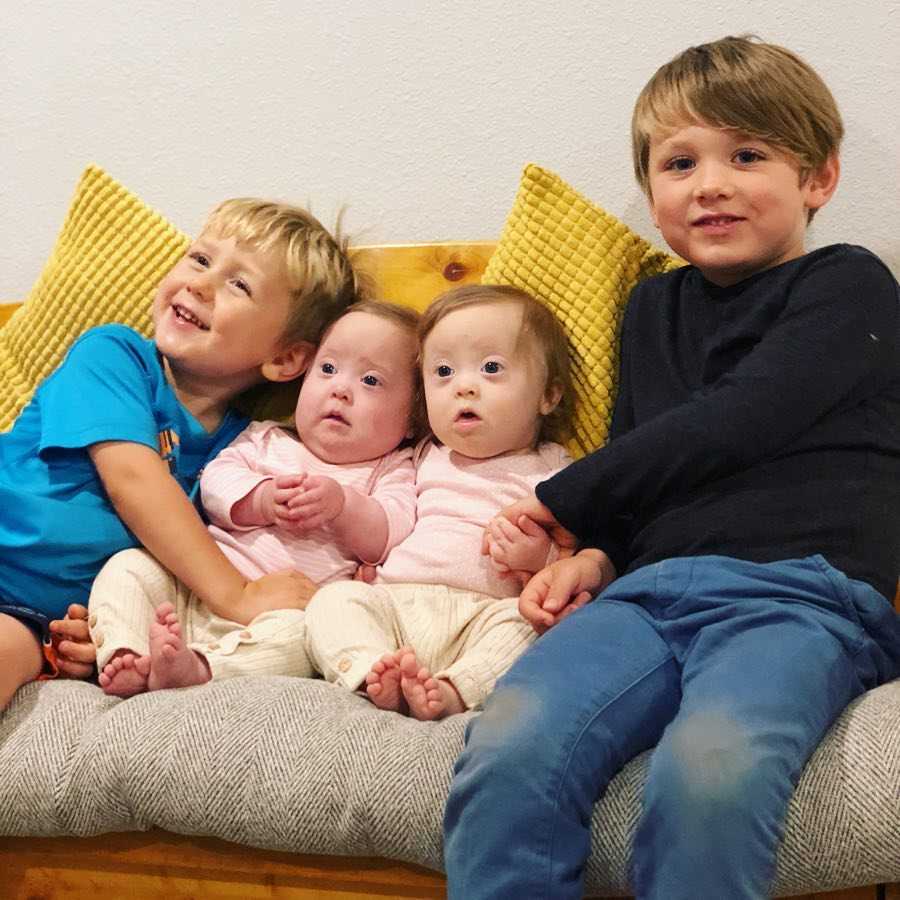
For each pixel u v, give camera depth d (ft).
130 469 3.63
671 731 2.50
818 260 3.43
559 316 3.92
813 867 2.43
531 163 4.29
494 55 4.62
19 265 5.17
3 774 2.91
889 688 2.75
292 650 3.35
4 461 3.77
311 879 2.81
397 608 3.48
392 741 2.76
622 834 2.53
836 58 4.27
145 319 4.25
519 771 2.49
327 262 4.11
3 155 5.16
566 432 3.86
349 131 4.80
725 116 3.44
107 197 4.42
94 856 2.96
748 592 2.86
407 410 3.91
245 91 4.91
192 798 2.77
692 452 3.09
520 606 3.22
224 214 4.08
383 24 4.75
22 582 3.53
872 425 3.27
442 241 4.68
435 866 2.63
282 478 3.64
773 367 3.16
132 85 5.03
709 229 3.46
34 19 5.13
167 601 3.58
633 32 4.47
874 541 3.09
